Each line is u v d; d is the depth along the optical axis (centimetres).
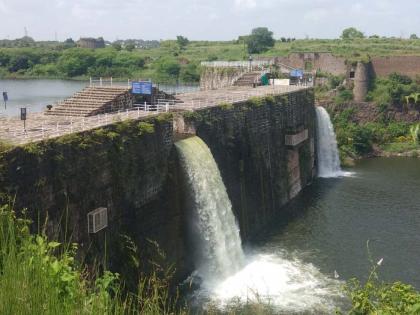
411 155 9094
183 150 3872
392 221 5459
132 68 16462
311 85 8544
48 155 2602
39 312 1166
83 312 1255
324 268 4250
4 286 1160
